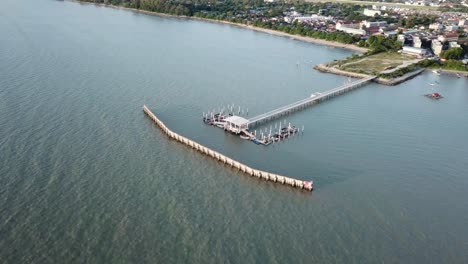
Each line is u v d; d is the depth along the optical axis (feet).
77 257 282.15
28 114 486.38
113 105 543.80
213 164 417.08
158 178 382.22
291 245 308.19
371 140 501.97
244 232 318.04
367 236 323.57
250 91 655.76
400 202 372.17
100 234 304.09
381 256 303.68
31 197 337.11
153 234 308.60
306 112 583.58
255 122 528.22
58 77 631.15
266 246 305.32
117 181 370.73
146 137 463.83
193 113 546.67
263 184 386.52
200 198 356.79
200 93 624.18
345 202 366.02
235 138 484.33
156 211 334.24
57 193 345.31
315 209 352.90
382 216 349.61
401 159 456.04
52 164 386.73
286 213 344.90
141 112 531.91
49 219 314.76
